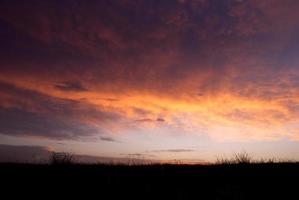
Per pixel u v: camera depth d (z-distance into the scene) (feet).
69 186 37.78
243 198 33.83
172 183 39.65
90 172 44.73
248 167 47.21
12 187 36.78
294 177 41.06
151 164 52.60
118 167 49.16
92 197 34.14
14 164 49.19
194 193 35.70
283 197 34.14
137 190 36.68
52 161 49.37
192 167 49.37
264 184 38.55
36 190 36.01
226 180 40.73
